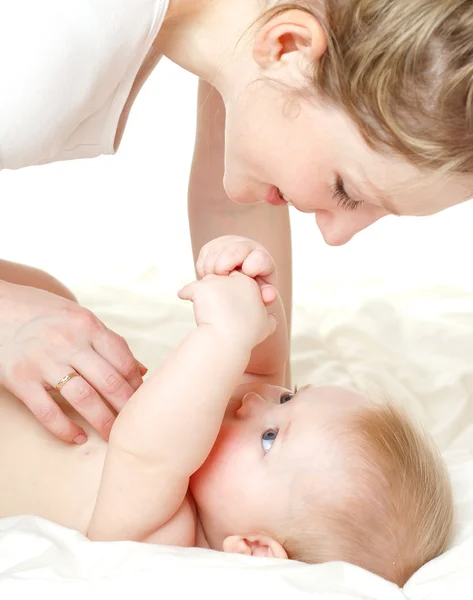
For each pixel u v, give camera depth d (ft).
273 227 6.57
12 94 4.43
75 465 5.07
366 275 9.94
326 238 5.03
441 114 4.12
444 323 8.72
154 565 4.11
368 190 4.57
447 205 4.55
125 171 12.41
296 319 8.73
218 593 3.90
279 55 4.62
